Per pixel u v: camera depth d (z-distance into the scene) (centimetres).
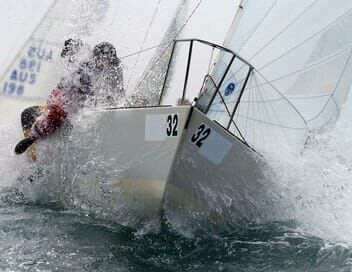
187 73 2341
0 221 2359
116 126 2419
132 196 2402
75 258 2123
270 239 2366
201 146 2259
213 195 2361
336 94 2919
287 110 2600
